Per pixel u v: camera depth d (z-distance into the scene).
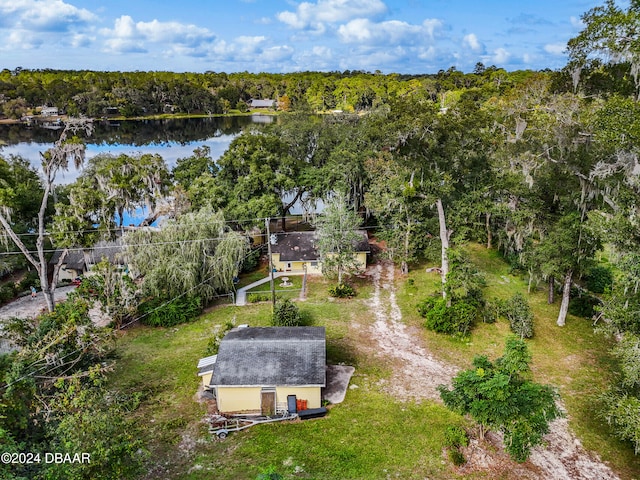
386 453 18.98
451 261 31.17
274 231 51.72
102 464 13.94
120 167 44.56
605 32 19.16
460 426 20.72
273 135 55.97
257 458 18.75
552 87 27.73
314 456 18.81
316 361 22.62
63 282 38.94
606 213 24.23
